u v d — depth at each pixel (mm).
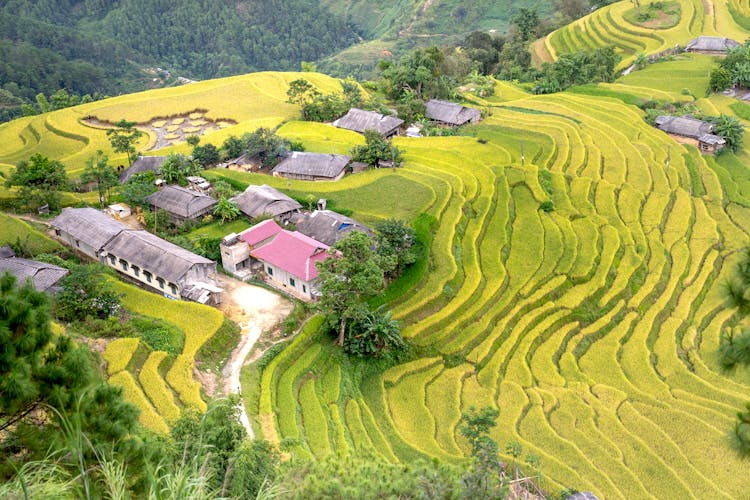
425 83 128000
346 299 61938
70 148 113312
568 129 114750
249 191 81750
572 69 142500
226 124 120812
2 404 25031
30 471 24344
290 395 55781
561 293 76625
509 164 99062
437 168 96562
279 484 30734
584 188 96500
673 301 78375
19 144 117500
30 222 77875
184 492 23188
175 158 89500
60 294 59125
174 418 48438
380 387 62375
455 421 59250
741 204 99250
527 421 59625
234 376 57062
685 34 163375
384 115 114188
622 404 62562
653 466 54969
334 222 75188
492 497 36781
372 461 43312
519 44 175500
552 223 87688
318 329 63875
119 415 27000
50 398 26000
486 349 67312
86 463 24703
